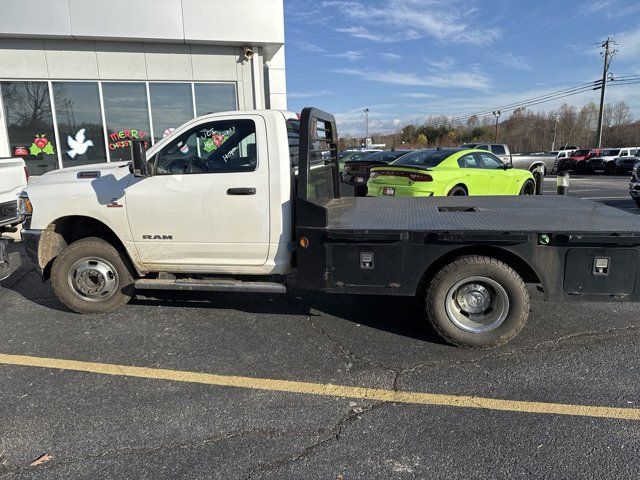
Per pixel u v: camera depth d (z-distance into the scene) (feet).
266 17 36.52
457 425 9.82
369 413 10.31
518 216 14.94
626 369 12.07
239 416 10.25
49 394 11.23
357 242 13.19
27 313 16.66
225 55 38.01
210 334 14.61
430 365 12.49
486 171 31.58
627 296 12.39
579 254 12.37
